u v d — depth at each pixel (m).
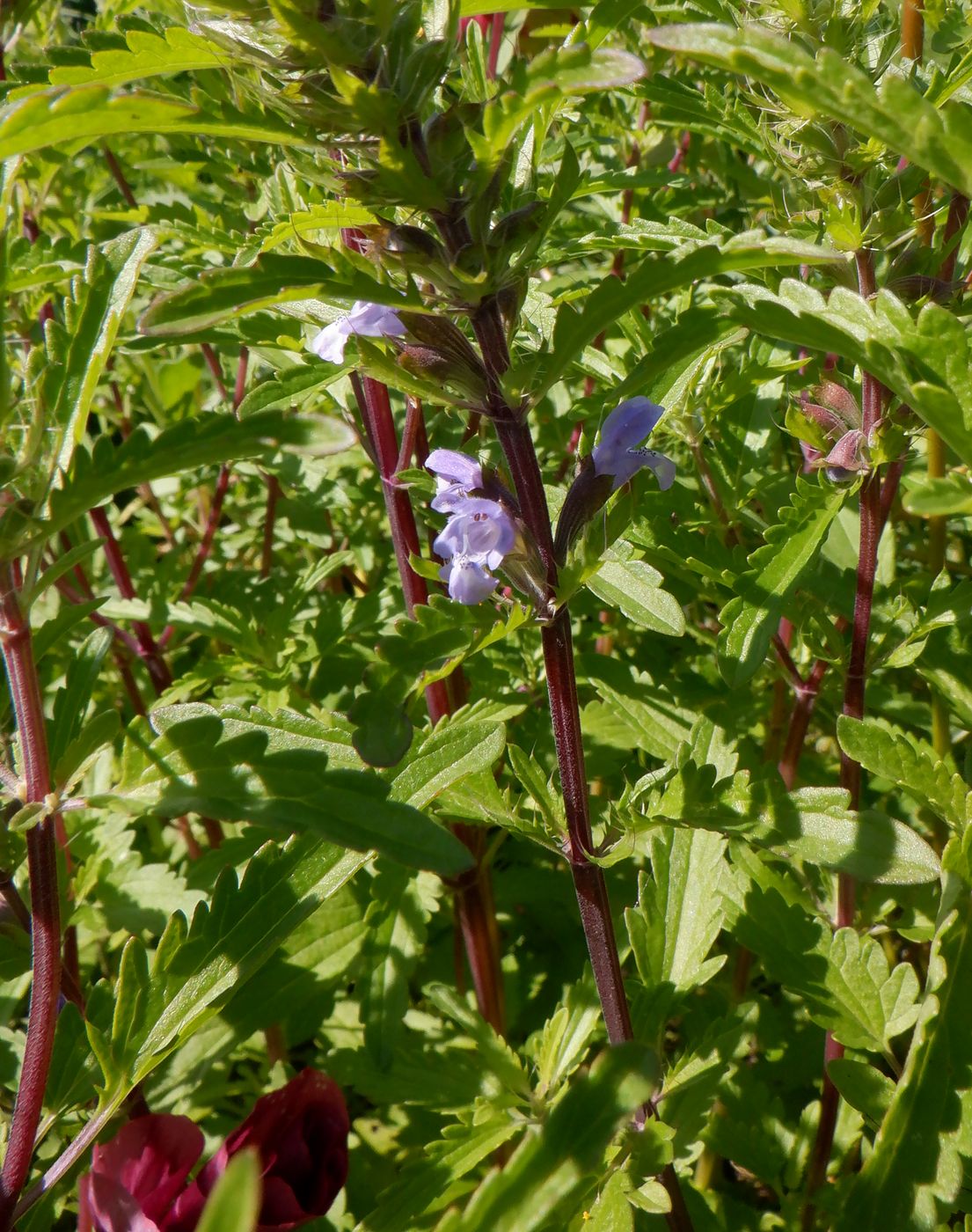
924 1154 0.16
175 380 0.39
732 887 0.20
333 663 0.31
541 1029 0.26
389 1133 0.25
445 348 0.15
